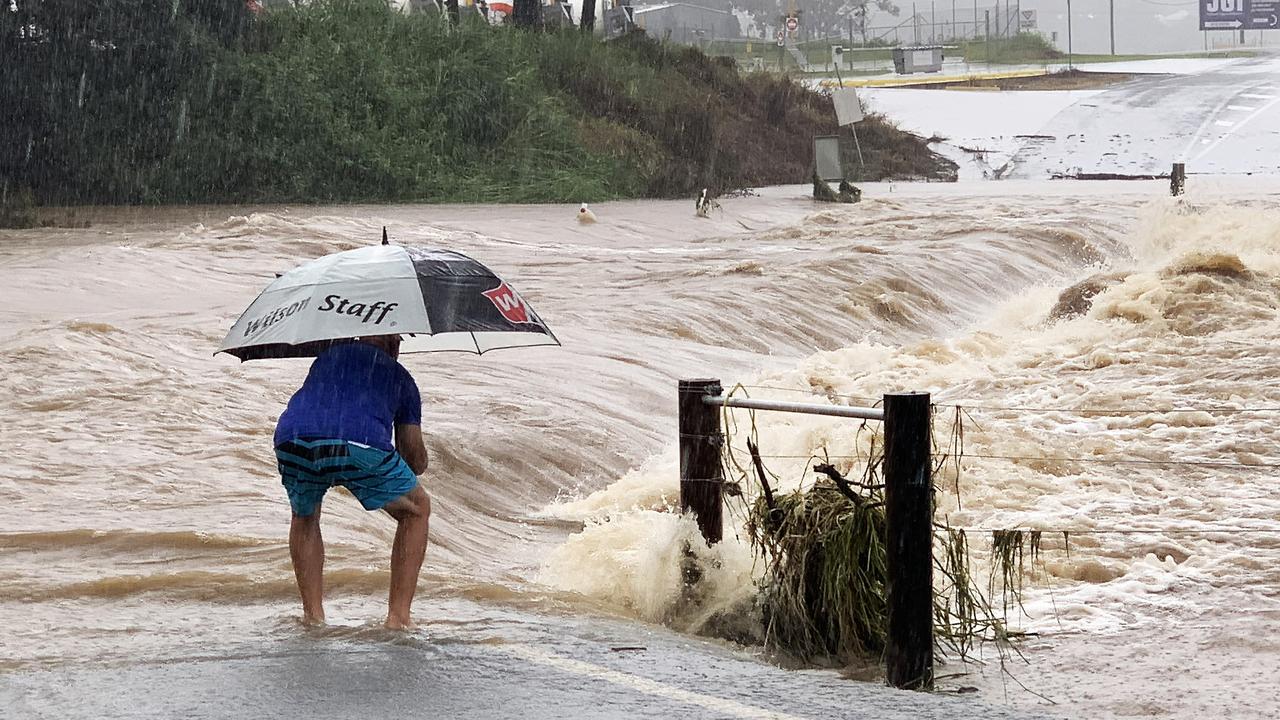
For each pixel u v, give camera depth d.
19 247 39.88
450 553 14.91
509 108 67.06
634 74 78.75
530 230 48.97
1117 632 11.20
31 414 18.95
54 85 59.09
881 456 11.43
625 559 13.32
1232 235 45.56
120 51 60.00
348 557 13.02
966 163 87.75
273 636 10.18
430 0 79.94
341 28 66.75
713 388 12.46
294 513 10.60
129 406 19.58
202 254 38.38
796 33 146.12
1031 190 70.38
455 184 62.75
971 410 21.53
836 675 10.42
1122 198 62.66
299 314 10.35
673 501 17.98
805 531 11.35
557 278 37.28
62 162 58.97
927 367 26.64
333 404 10.30
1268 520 15.20
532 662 9.48
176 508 14.74
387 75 64.94
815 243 46.94
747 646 11.70
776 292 34.44
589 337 28.28
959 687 9.70
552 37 77.88
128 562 12.71
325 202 60.97
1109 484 17.05
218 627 10.51
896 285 36.84
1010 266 42.88
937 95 109.81
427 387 22.50
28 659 9.40
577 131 69.50
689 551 12.39
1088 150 89.12
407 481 10.41
